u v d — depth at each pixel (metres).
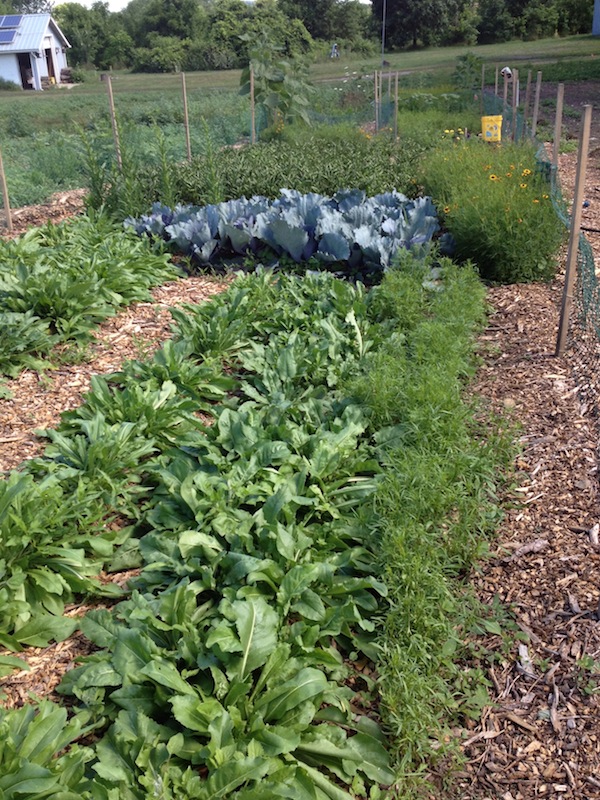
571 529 3.97
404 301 6.48
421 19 52.59
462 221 7.98
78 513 3.86
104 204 9.73
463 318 6.19
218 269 8.49
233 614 3.06
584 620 3.40
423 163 11.58
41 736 2.67
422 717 2.92
